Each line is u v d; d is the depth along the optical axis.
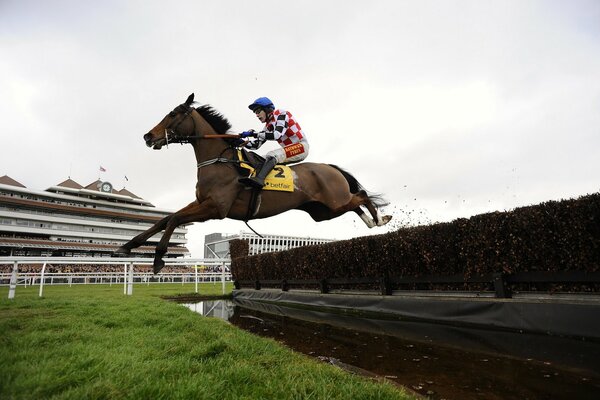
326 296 5.65
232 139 3.49
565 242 2.78
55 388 1.61
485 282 3.53
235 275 9.09
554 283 2.98
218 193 3.20
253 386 1.74
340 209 3.80
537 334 2.88
